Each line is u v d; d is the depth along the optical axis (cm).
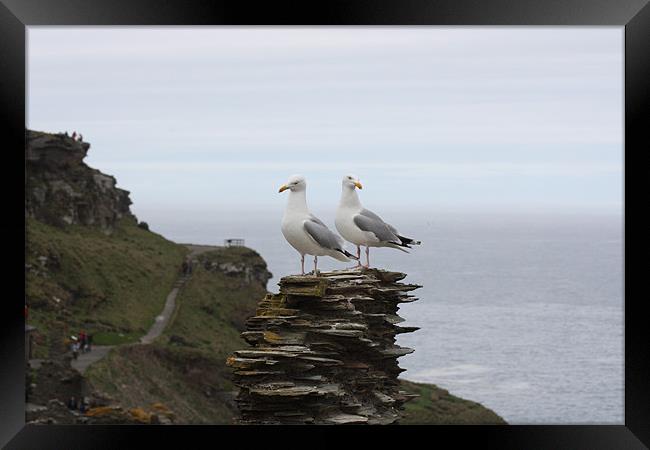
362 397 1802
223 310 8950
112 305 8200
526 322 10300
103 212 9950
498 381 8212
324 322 1716
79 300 8075
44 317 7306
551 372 8512
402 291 1895
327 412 1695
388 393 1892
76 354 6309
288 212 1722
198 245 10675
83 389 5353
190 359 6938
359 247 1850
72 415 4969
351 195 1827
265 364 1638
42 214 9225
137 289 8719
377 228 1808
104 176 10338
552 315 10862
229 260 9725
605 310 11269
